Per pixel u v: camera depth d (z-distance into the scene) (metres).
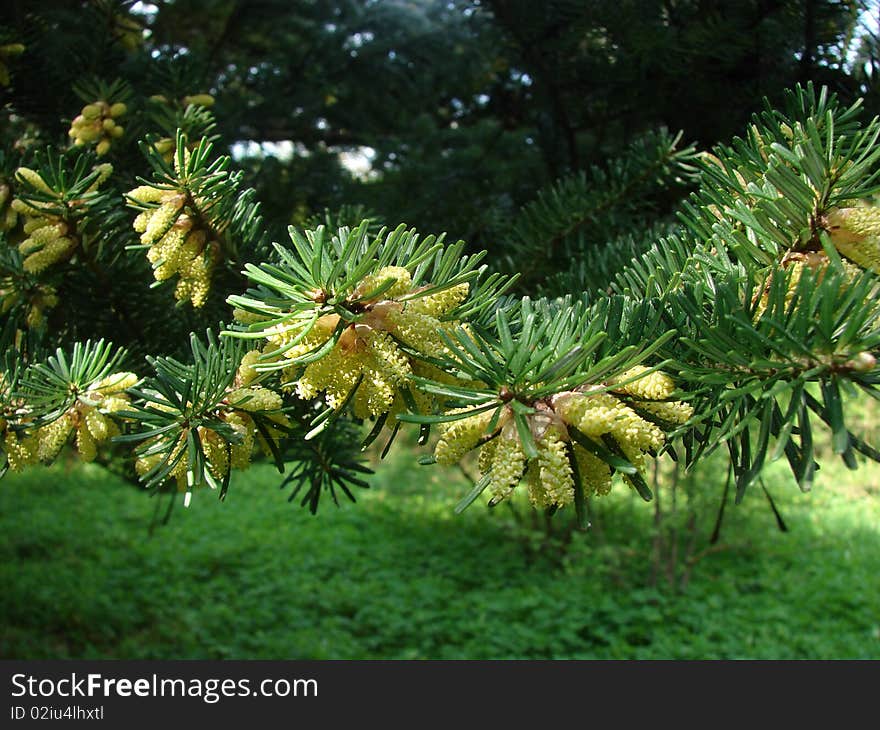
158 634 6.82
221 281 1.60
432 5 4.38
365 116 4.55
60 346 1.75
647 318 0.98
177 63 2.40
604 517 8.95
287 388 1.05
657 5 2.38
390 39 4.42
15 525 9.85
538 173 3.06
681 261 1.18
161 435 1.10
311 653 6.32
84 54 2.68
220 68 4.32
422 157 3.44
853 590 7.35
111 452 2.72
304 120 4.30
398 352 0.88
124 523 10.12
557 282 1.74
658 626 6.84
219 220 1.37
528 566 8.43
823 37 2.03
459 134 3.72
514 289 2.12
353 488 11.04
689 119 2.41
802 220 0.97
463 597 7.54
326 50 4.49
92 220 1.61
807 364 0.83
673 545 7.62
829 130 0.93
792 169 1.03
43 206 1.55
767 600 7.21
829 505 9.88
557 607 7.03
